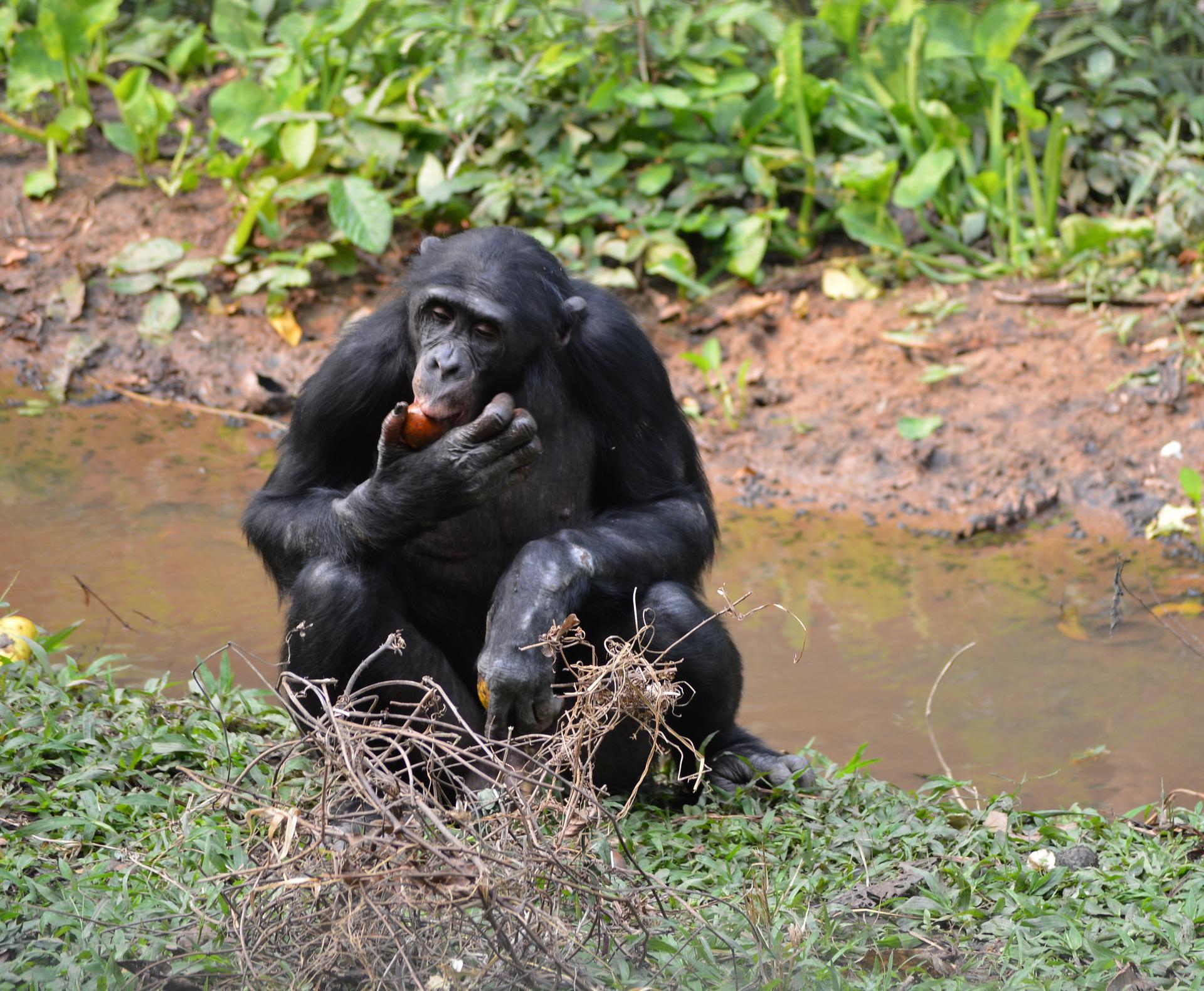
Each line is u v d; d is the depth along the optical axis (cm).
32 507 1388
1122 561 1199
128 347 1748
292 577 856
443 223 1891
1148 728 1066
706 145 1881
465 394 792
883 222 1828
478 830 657
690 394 1688
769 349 1741
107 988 601
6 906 677
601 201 1816
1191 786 977
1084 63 2072
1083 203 1938
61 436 1571
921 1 1881
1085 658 1185
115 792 804
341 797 650
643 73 1883
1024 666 1172
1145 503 1494
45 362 1733
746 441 1620
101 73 2073
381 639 830
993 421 1609
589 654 865
